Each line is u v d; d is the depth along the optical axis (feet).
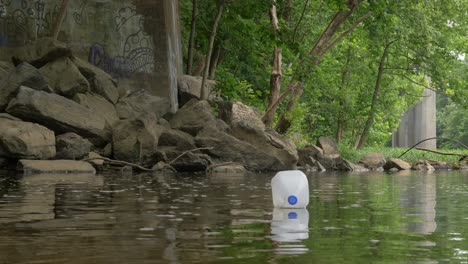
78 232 19.26
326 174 75.00
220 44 106.42
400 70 142.31
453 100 137.28
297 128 116.57
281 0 96.63
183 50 115.85
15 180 46.88
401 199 34.58
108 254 15.20
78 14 89.56
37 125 63.52
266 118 100.89
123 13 90.79
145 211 25.95
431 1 128.36
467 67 135.74
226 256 14.85
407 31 122.93
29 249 15.97
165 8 91.25
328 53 129.49
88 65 80.59
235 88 96.58
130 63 90.33
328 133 140.87
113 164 66.64
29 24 87.61
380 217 24.36
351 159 108.17
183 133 76.23
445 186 48.91
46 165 59.21
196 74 109.19
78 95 75.51
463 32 131.95
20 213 24.90
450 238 18.15
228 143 75.46
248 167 75.92
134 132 68.59
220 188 41.29
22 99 66.03
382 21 111.45
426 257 14.84
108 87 80.69
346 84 138.21
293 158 78.74
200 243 16.98
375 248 16.17
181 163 67.97
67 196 33.37
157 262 14.11
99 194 34.83
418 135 196.65
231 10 98.07
